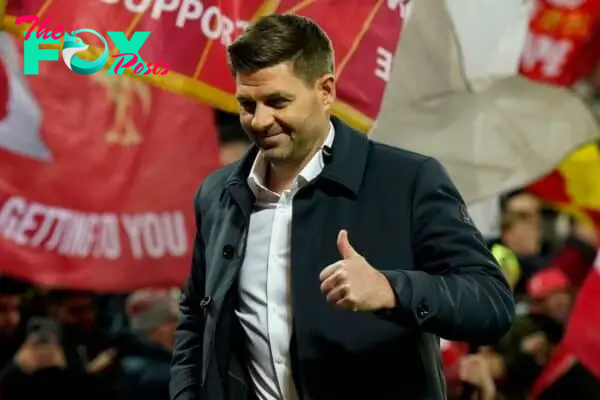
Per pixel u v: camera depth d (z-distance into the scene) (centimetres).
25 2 860
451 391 1177
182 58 862
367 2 887
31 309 1192
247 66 601
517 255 1340
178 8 860
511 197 1340
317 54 610
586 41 1120
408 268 621
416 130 960
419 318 573
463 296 584
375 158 645
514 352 1252
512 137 982
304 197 637
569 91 991
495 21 978
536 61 1122
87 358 1192
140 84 953
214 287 657
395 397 617
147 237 962
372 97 889
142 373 1199
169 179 961
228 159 1257
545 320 1269
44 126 942
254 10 860
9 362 1189
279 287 639
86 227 951
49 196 944
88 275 949
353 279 556
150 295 1242
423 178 632
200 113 966
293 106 604
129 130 955
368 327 617
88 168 948
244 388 655
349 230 629
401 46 944
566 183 1271
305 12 872
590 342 1053
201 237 698
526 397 1249
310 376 621
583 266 1392
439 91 959
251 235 653
